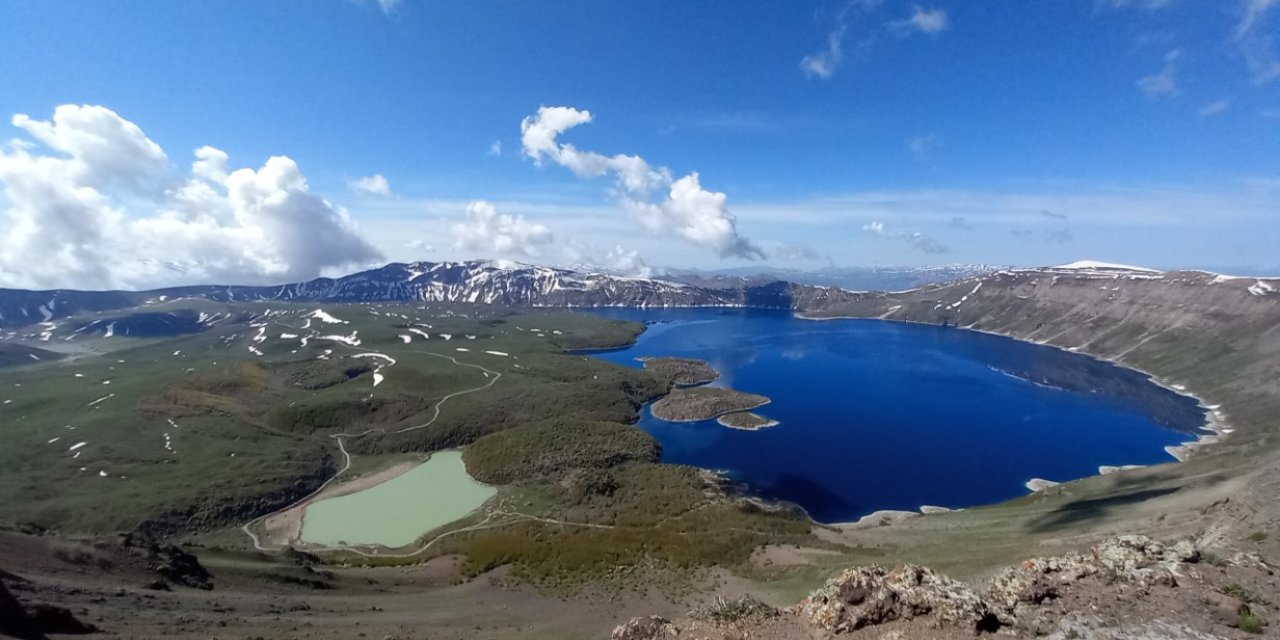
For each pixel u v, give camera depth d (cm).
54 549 4625
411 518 9381
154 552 5172
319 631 4088
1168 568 2381
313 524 9169
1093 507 7219
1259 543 3538
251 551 6819
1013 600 2316
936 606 2255
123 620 3553
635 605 5466
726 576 6259
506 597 5747
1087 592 2292
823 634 2341
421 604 5353
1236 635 1928
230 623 3925
